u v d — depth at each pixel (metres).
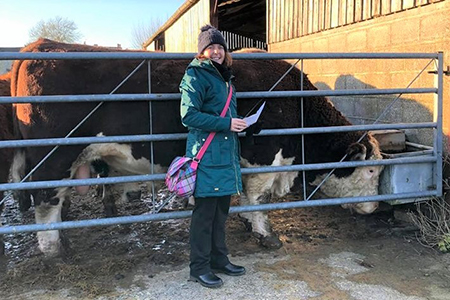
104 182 3.67
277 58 3.85
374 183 4.61
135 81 3.95
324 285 3.50
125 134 3.94
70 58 3.41
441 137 4.41
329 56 3.97
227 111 3.31
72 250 4.25
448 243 4.12
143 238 4.73
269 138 4.25
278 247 4.30
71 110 3.76
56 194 3.91
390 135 5.13
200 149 3.23
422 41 4.96
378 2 5.62
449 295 3.31
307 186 4.84
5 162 4.09
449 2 4.55
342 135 4.59
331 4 6.71
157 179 3.77
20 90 3.90
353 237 4.58
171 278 3.68
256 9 13.05
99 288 3.49
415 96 5.14
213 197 3.35
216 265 3.70
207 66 3.23
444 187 4.63
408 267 3.83
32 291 3.49
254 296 3.32
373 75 5.89
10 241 4.70
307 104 4.53
